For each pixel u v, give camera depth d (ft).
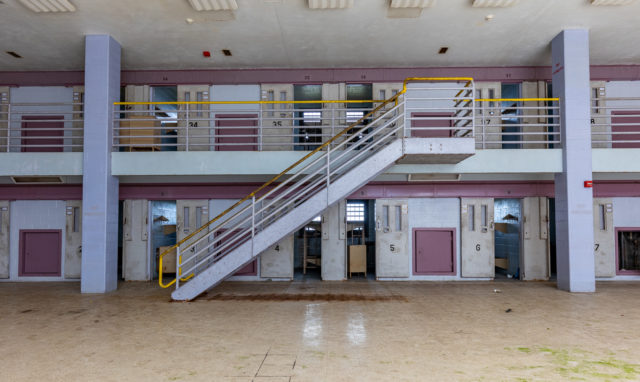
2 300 25.38
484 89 33.91
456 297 26.12
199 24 26.37
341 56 31.91
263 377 12.67
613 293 27.22
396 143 25.08
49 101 34.63
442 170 28.35
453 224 33.94
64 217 34.17
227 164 28.37
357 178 24.93
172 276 36.42
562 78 27.78
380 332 17.78
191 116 34.45
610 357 14.51
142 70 34.40
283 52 31.04
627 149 27.68
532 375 12.82
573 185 27.48
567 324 19.12
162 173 28.27
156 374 12.96
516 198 34.22
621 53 31.30
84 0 23.25
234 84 34.60
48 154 28.43
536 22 26.30
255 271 33.96
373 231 42.88
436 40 28.99
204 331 18.02
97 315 21.20
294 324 19.24
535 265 33.35
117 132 29.25
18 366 13.73
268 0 23.54
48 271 34.04
